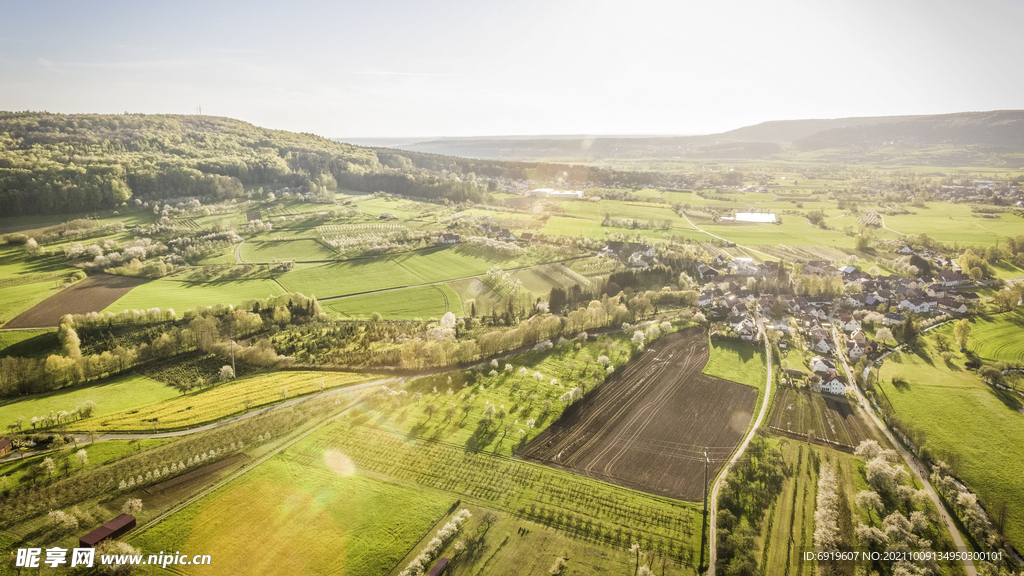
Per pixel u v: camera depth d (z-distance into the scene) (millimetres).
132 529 86188
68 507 91188
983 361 149375
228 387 136625
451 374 144500
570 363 150750
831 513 92312
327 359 154000
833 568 81000
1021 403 127000
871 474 100375
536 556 83500
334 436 114438
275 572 78938
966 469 104125
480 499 96062
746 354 157500
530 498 96500
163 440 112000
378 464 105125
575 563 82062
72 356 146875
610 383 140375
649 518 91938
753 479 101875
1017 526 90312
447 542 85688
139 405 128125
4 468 101250
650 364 150750
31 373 137000
